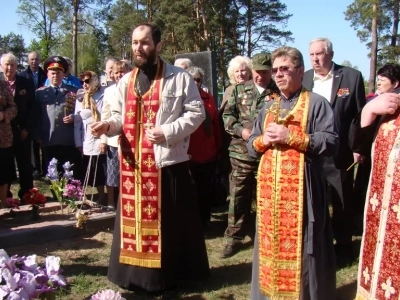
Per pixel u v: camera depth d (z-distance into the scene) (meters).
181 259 4.04
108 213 5.90
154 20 31.91
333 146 3.17
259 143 3.35
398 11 25.41
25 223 5.60
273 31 33.12
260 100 4.88
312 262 3.25
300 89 3.32
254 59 4.89
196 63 7.57
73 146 6.76
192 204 4.07
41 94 6.74
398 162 2.78
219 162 5.80
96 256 4.95
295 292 3.25
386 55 25.67
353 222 4.87
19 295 2.28
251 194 5.06
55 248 5.18
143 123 3.86
